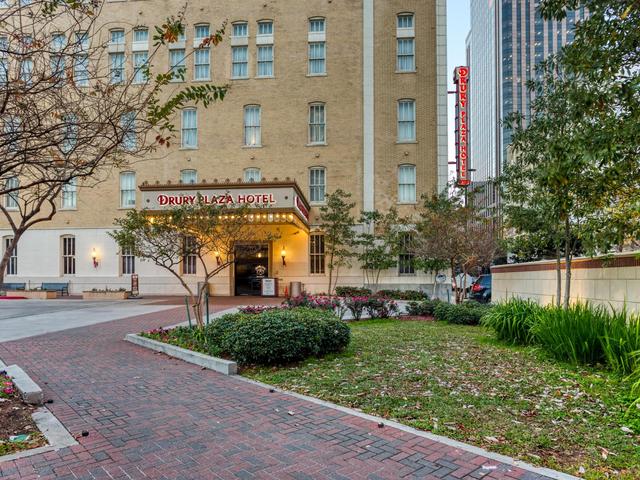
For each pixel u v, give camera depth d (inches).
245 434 177.8
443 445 164.1
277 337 294.4
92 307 764.6
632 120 198.8
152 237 387.5
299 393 237.1
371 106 1032.2
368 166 1023.0
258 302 848.3
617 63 205.5
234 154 1056.2
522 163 430.9
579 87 249.3
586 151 205.3
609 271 397.4
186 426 187.5
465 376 263.6
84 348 379.2
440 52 1026.1
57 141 164.4
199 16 1074.1
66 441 170.9
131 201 1072.2
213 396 232.1
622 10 204.4
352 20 1049.5
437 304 600.7
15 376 251.1
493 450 160.4
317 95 1046.4
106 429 184.5
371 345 367.6
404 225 961.5
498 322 379.6
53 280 1071.6
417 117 1026.1
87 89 264.1
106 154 179.0
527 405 208.1
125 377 275.7
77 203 1083.3
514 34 4052.7
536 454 156.5
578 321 295.6
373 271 1002.1
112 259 1066.7
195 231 388.2
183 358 329.7
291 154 1043.9
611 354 260.7
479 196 848.9
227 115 1063.6
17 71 169.0
